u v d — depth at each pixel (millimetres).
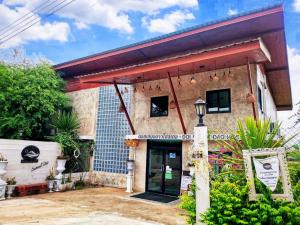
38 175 12133
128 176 12438
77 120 15586
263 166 3771
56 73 16188
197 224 4395
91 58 14711
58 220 6973
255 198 3730
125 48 13180
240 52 8227
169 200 10430
